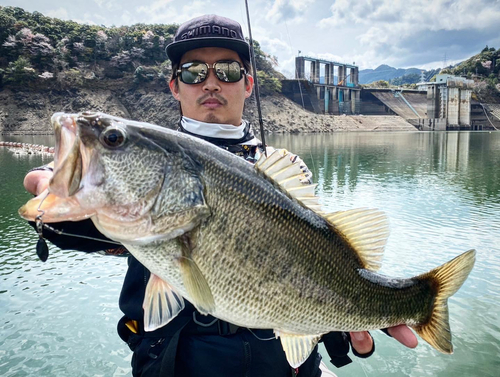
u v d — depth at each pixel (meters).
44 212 0.39
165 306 0.47
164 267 0.45
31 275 1.66
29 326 1.26
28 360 1.09
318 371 0.65
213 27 0.67
